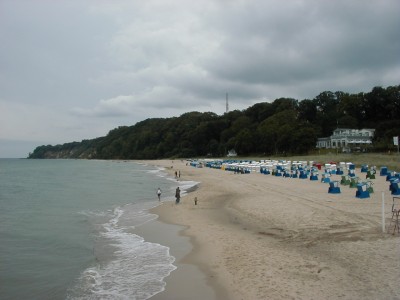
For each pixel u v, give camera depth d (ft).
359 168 170.19
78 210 90.43
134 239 57.93
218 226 63.31
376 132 338.13
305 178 136.56
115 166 430.20
